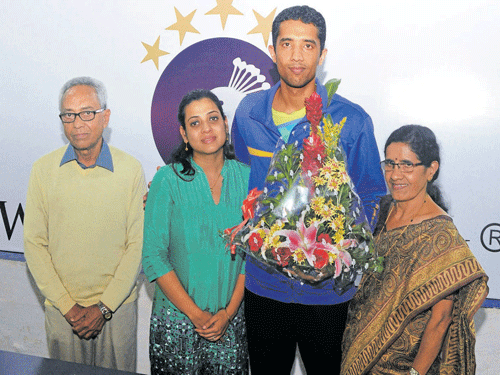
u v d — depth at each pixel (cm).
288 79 160
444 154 169
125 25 188
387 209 156
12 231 209
